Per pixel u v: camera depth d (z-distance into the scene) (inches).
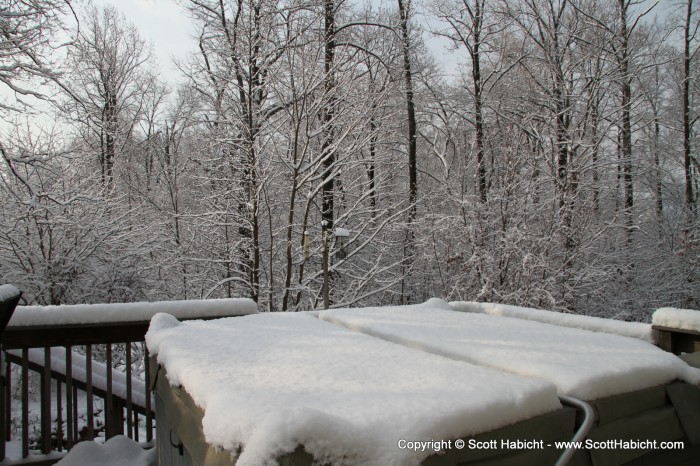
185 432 64.5
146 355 114.0
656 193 590.6
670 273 503.8
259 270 398.6
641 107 611.8
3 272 351.6
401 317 106.6
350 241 416.8
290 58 363.3
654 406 64.5
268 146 400.8
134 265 397.1
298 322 101.3
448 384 57.4
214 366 66.7
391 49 531.8
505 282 382.0
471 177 455.8
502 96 576.1
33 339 104.5
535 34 553.0
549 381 60.5
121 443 109.7
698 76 637.3
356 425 44.4
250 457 42.4
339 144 386.6
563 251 390.3
